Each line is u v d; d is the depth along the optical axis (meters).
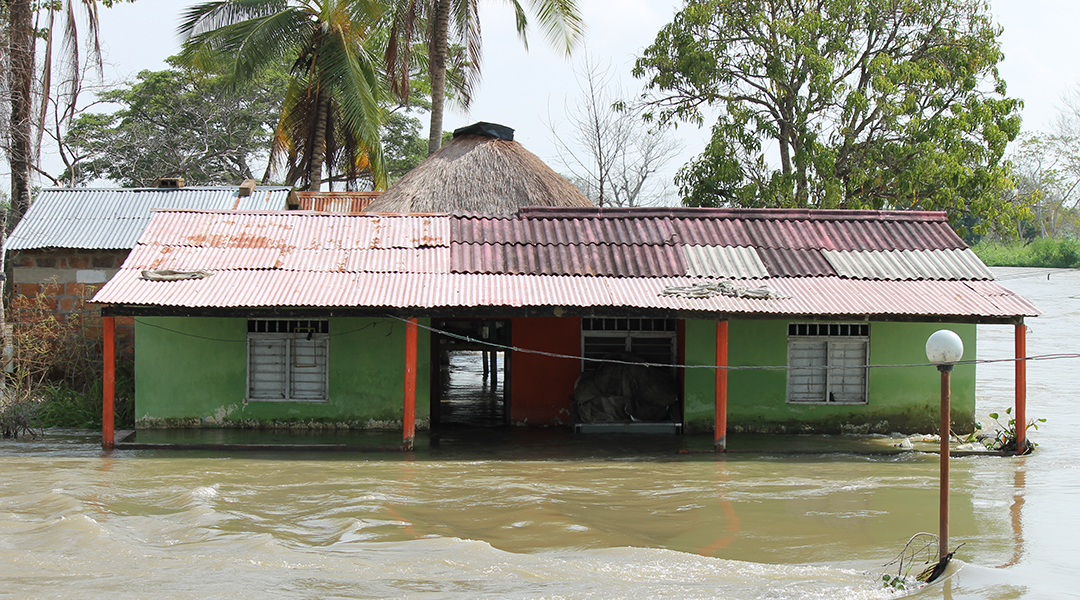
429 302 13.35
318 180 26.59
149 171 38.25
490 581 7.43
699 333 15.59
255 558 8.05
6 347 16.42
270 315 13.28
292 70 27.03
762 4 27.67
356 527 9.12
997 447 14.09
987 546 8.66
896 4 27.12
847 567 8.02
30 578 7.45
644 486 11.35
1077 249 55.91
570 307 13.45
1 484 11.14
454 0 25.64
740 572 7.79
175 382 15.40
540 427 16.08
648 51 28.62
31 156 19.59
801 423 15.56
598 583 7.39
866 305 13.62
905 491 11.11
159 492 10.78
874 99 26.80
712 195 27.78
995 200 26.70
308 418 15.49
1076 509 10.16
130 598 6.95
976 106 26.48
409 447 13.62
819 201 26.80
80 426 15.68
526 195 18.92
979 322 13.58
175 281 13.77
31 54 18.95
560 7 23.91
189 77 36.94
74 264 18.00
